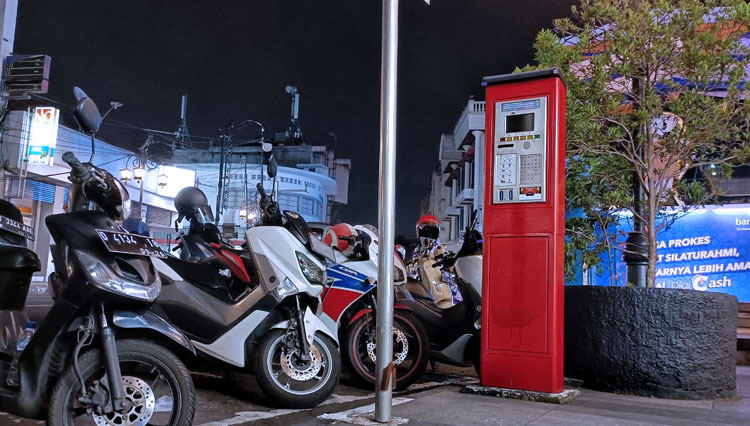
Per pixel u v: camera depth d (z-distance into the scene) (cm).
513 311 521
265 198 513
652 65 605
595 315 575
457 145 3819
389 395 407
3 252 380
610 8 612
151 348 333
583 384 577
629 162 669
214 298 466
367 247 571
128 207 377
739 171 1239
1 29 1433
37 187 2461
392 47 432
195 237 653
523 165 534
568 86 644
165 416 429
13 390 335
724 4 600
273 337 464
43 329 329
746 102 593
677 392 539
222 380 587
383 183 421
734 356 576
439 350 625
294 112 7112
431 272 714
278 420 440
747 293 1165
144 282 341
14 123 2338
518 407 463
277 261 468
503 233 534
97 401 316
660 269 1228
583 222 697
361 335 580
